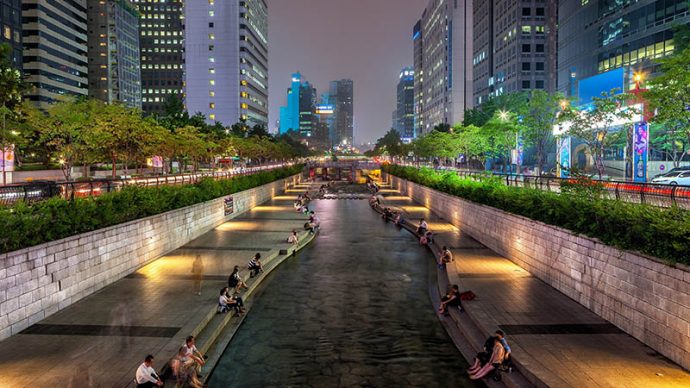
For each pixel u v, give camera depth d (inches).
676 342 509.7
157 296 784.3
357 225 1894.7
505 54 4726.9
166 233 1165.1
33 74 4650.6
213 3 6505.9
